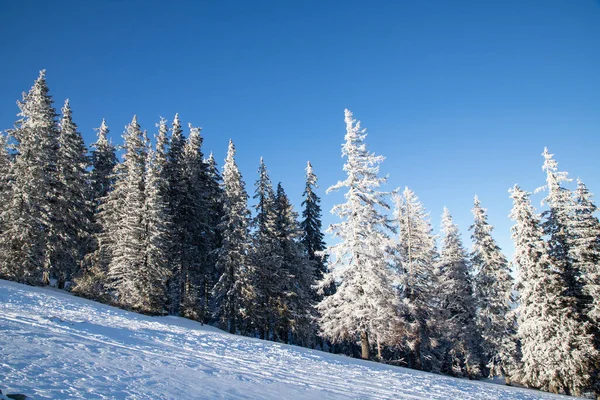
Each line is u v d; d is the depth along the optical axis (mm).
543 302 24562
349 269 23922
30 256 28141
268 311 33188
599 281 24406
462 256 34812
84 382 7152
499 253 31766
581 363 22656
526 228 26016
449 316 32625
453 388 14789
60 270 33031
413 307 28188
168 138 36094
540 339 24172
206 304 36406
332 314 24281
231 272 31922
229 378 10016
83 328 13617
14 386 6180
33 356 8367
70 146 34719
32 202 29000
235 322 31000
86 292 29094
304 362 15141
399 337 24000
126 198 31844
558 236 26156
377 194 24625
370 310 22844
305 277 35875
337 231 24609
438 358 35406
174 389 7824
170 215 31141
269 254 34594
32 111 30891
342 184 24781
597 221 25672
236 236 32281
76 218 33688
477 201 33562
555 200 26641
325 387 11070
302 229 38781
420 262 31531
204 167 38469
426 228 34844
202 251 34938
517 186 27047
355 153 24938
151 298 28328
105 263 32938
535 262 25516
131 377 8164
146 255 29062
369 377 14094
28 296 20109
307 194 40312
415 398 11500
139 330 15922
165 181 33062
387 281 23750
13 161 30766
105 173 41062
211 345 15680
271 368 12742
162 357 11273
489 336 30391
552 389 23469
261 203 36156
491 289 31219
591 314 23781
